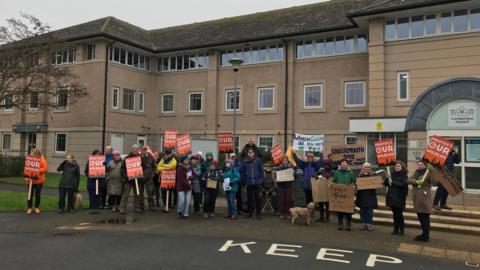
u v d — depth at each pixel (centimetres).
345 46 2373
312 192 1160
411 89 1934
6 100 2588
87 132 2614
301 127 2464
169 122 2931
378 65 1995
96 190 1297
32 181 1255
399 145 1908
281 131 2511
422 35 1923
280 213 1212
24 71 2191
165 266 715
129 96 2823
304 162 1260
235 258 773
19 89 2256
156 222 1138
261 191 1275
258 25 2764
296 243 901
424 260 794
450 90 1620
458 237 1013
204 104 2803
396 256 816
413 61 1933
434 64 1884
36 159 1263
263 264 736
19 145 2939
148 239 927
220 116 2738
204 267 712
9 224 1095
